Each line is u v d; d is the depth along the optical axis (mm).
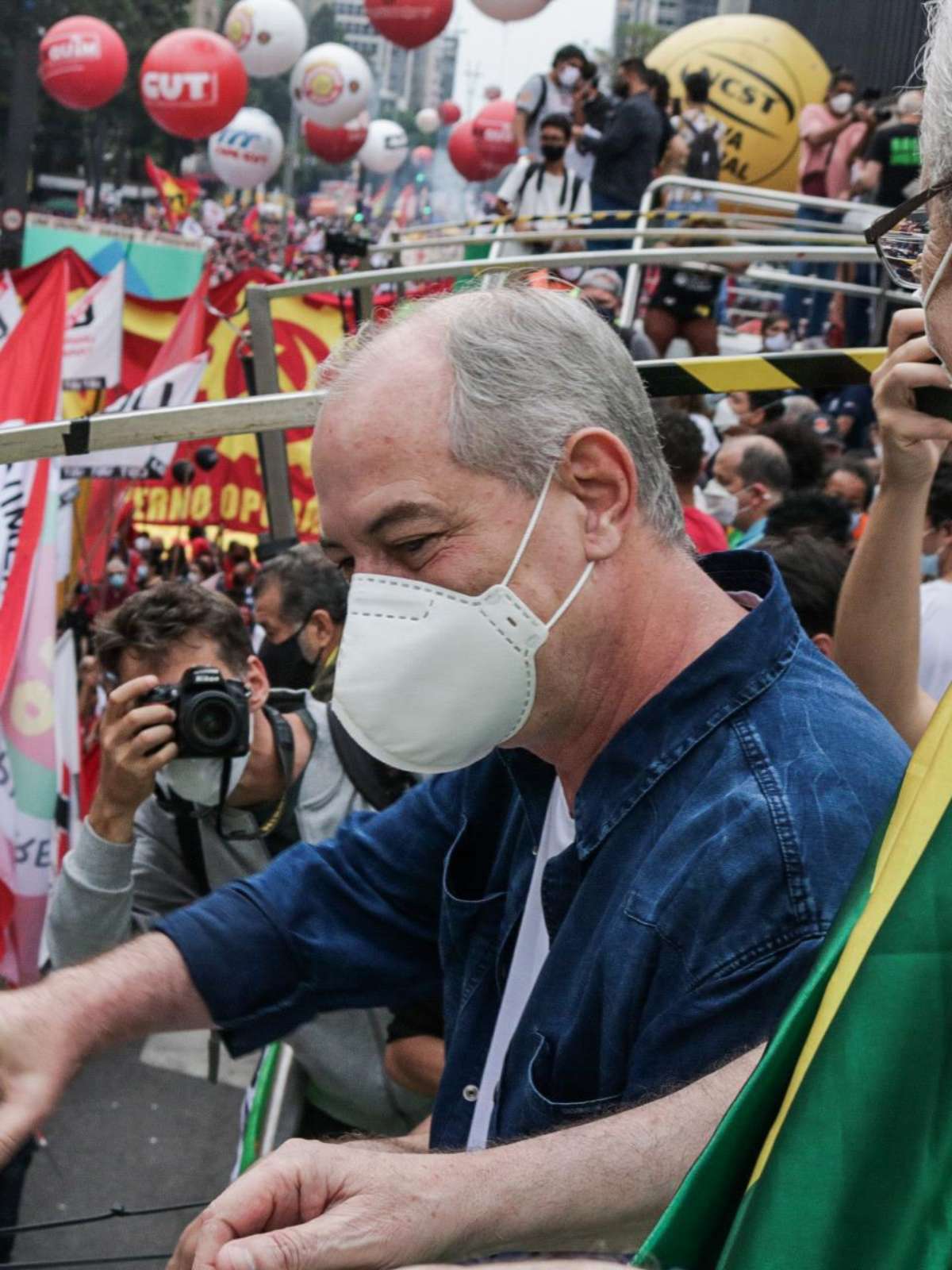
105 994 1508
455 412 1344
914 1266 786
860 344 7637
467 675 1376
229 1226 1091
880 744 1343
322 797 2625
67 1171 4605
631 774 1372
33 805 4023
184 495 8828
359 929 1675
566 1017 1374
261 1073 2727
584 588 1384
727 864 1251
